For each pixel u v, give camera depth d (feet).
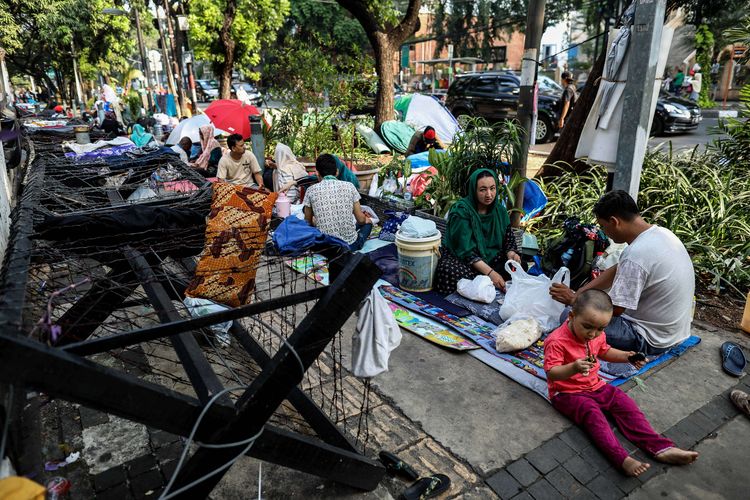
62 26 72.13
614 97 12.42
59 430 8.64
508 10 75.20
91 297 8.87
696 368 10.33
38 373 4.18
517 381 9.87
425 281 13.84
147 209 9.15
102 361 10.62
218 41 55.11
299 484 7.47
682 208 16.37
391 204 19.74
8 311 4.73
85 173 14.83
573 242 12.69
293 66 30.25
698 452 8.16
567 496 7.29
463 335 11.64
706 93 59.57
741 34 21.48
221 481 7.50
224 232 7.41
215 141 27.09
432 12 87.97
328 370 10.40
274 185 22.98
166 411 5.13
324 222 14.76
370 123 35.35
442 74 95.09
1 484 3.86
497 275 13.42
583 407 8.45
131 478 7.59
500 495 7.27
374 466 7.15
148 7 81.25
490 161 17.99
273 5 59.82
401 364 10.65
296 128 31.32
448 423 8.77
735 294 13.87
